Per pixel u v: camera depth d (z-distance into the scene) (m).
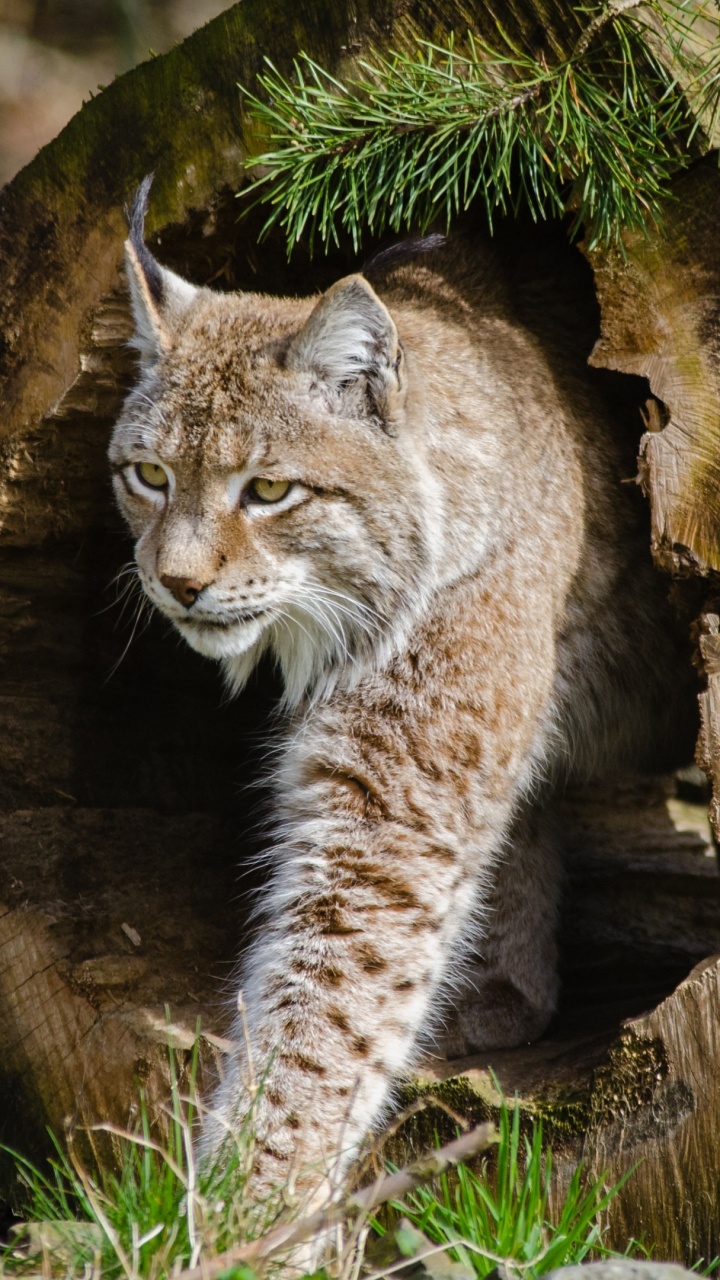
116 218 8.00
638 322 7.28
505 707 7.74
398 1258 6.04
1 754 8.71
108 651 9.27
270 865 8.56
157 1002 8.09
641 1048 6.90
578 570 8.43
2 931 8.18
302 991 7.24
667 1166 6.86
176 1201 6.26
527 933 8.88
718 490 7.12
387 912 7.35
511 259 9.11
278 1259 6.12
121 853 8.96
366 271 7.82
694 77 7.14
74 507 8.60
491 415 8.09
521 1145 7.07
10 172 17.98
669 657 9.12
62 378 8.12
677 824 11.62
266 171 7.76
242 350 7.77
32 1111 8.01
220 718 10.09
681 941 10.34
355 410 7.68
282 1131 6.89
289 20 7.63
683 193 7.19
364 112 7.45
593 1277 5.56
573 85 7.18
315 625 8.05
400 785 7.52
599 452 8.64
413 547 7.71
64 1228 6.34
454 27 7.44
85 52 20.20
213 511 7.60
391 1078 7.32
